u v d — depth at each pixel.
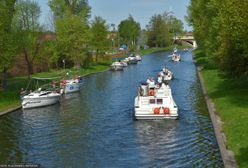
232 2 31.28
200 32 67.81
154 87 39.38
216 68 66.31
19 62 71.56
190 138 28.81
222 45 41.22
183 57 126.69
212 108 35.41
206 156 24.48
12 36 47.72
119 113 39.16
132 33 174.25
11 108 41.88
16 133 32.31
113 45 148.25
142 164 23.86
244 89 40.84
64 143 28.97
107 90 56.41
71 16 86.69
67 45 84.69
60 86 53.56
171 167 23.05
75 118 37.69
